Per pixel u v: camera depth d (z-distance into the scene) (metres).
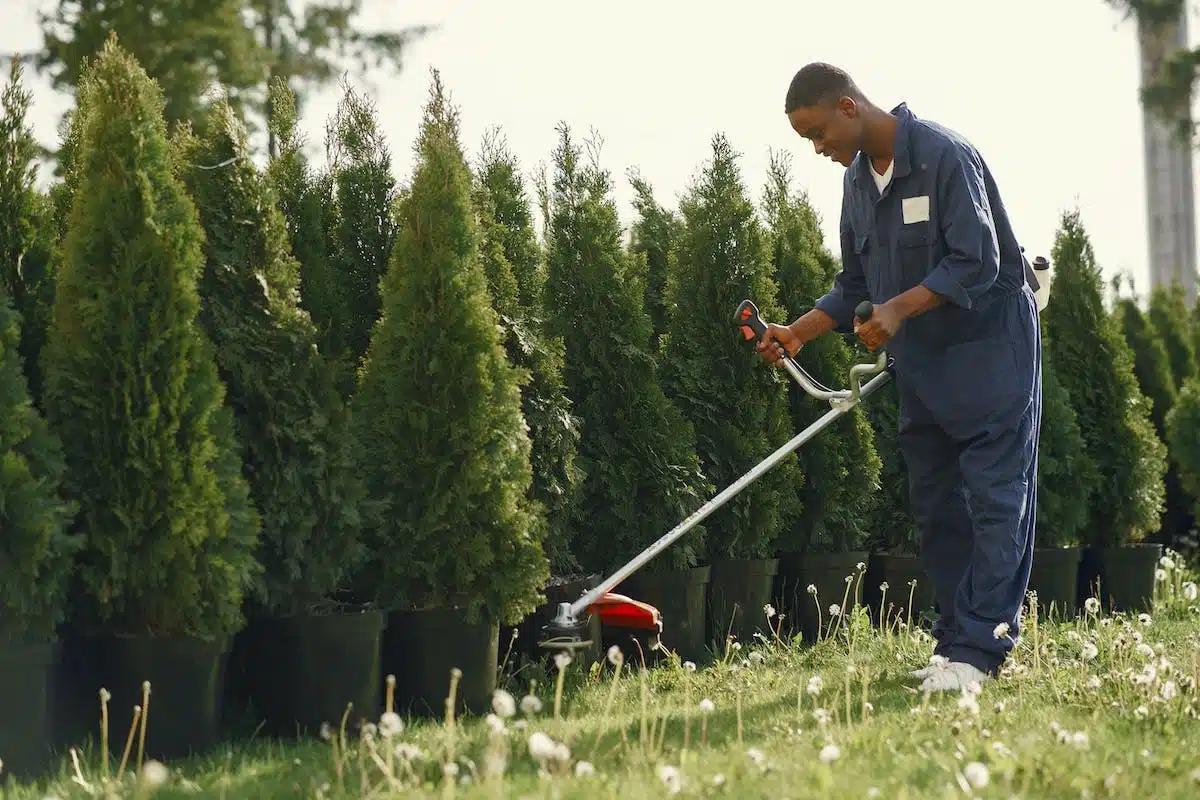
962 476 4.84
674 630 5.82
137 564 3.87
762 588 6.30
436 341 4.61
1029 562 4.76
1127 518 7.84
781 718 3.75
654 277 7.61
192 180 4.61
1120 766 3.05
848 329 5.20
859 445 6.81
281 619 4.29
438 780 3.15
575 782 2.80
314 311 4.99
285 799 3.07
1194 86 14.76
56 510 3.67
